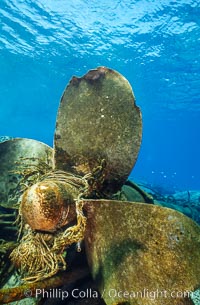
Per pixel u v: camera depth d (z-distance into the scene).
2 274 2.17
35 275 1.68
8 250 2.20
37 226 1.59
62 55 18.02
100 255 1.67
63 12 14.01
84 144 2.08
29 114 34.00
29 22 14.84
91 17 14.35
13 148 2.44
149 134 50.56
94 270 1.74
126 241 1.53
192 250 1.36
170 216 1.40
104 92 2.04
